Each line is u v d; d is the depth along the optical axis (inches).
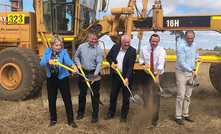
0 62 202.2
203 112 160.6
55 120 131.0
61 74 122.8
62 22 215.8
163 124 134.7
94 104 137.4
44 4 218.5
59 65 116.8
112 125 132.2
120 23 202.5
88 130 124.6
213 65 207.6
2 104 181.0
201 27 189.8
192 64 136.9
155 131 123.8
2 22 240.7
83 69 137.9
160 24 193.6
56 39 117.0
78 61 138.2
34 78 189.3
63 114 150.8
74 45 209.9
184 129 127.0
